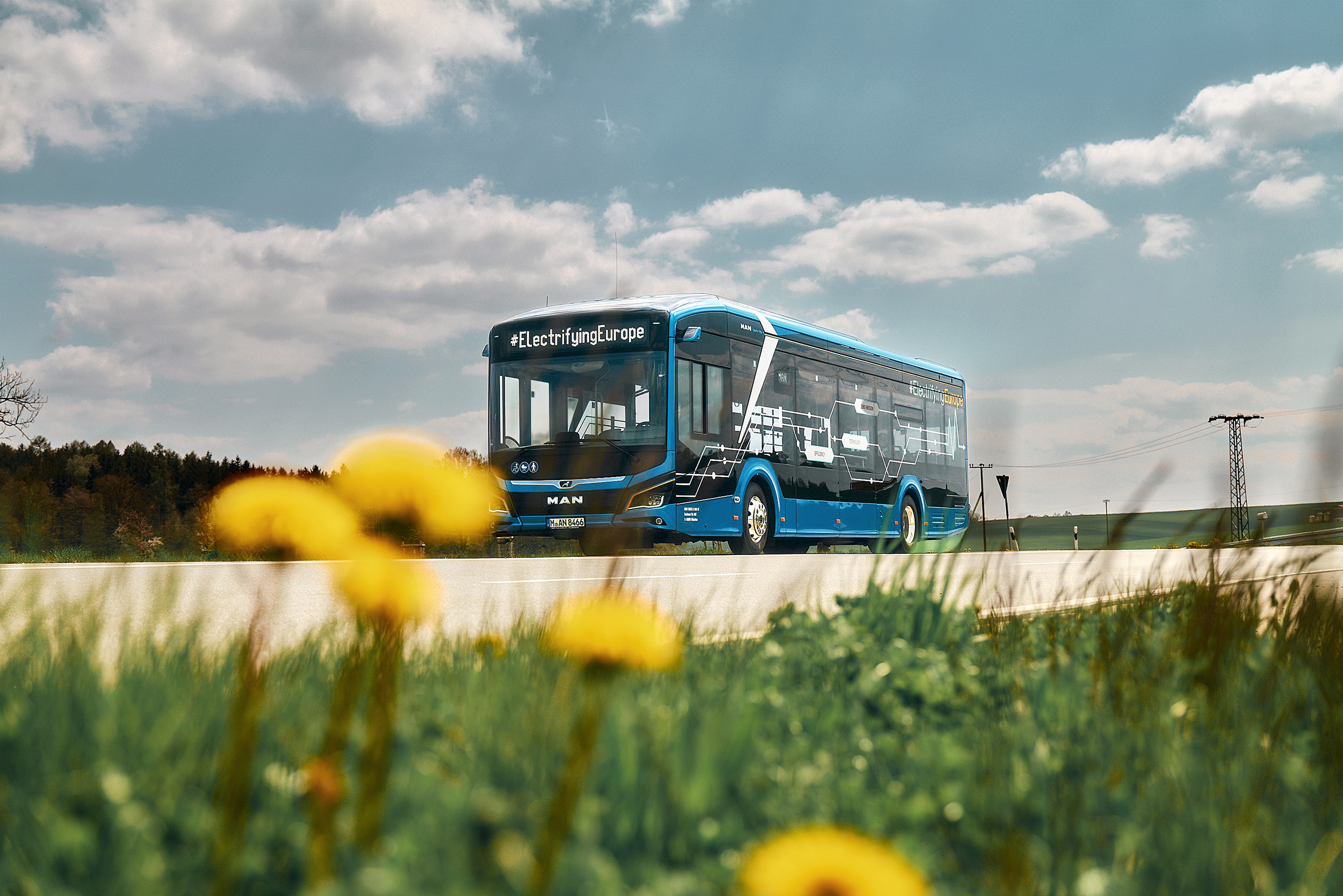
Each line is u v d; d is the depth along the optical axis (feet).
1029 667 11.14
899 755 7.82
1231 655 10.85
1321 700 9.69
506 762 6.28
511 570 35.29
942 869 5.69
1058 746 7.68
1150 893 5.41
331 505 2.67
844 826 5.75
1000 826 6.14
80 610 8.30
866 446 60.70
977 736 7.98
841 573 36.37
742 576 34.14
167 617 8.53
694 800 5.75
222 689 7.20
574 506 45.70
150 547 51.60
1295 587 12.85
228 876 4.25
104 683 6.85
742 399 50.24
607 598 5.62
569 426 46.55
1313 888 5.51
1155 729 7.93
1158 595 14.78
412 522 2.75
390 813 5.31
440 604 3.10
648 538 45.06
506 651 11.35
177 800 5.33
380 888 4.27
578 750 3.88
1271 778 7.10
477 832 5.31
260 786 5.51
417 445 2.78
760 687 9.50
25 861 4.52
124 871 4.43
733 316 50.39
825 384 57.36
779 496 52.24
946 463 70.38
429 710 7.82
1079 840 5.95
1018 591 16.88
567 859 4.68
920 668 10.32
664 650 3.92
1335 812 6.75
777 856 2.42
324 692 7.98
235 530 2.61
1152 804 6.50
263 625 4.52
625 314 46.47
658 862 5.44
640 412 45.70
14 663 7.30
